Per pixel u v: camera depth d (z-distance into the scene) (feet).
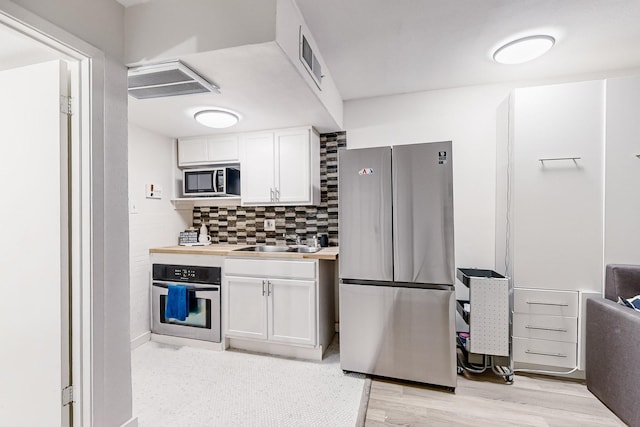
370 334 6.88
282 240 10.14
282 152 9.14
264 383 6.71
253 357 7.99
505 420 5.45
